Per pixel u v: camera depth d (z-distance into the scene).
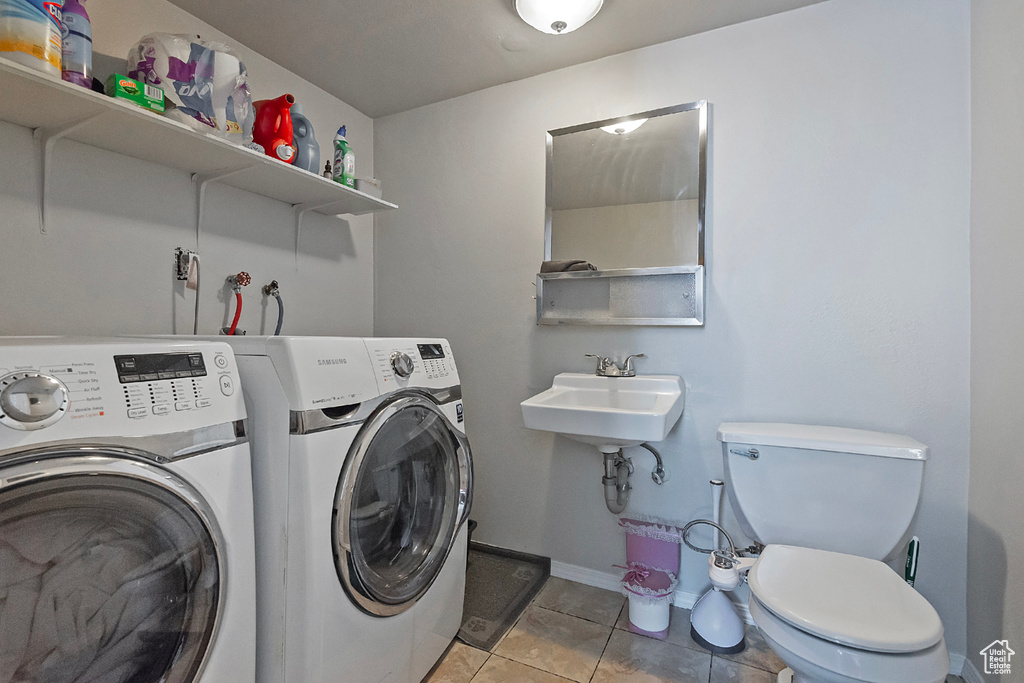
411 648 1.38
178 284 1.67
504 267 2.25
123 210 1.52
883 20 1.62
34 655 0.72
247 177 1.75
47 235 1.36
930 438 1.56
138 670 0.84
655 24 1.81
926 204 1.57
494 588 2.01
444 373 1.56
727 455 1.59
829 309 1.69
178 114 1.36
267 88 2.01
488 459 2.30
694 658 1.60
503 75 2.16
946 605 1.55
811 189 1.71
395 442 1.35
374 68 2.10
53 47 1.09
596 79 2.05
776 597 1.19
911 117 1.59
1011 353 1.29
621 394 1.89
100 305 1.47
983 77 1.44
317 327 2.23
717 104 1.85
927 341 1.57
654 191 1.93
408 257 2.47
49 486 0.72
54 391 0.74
